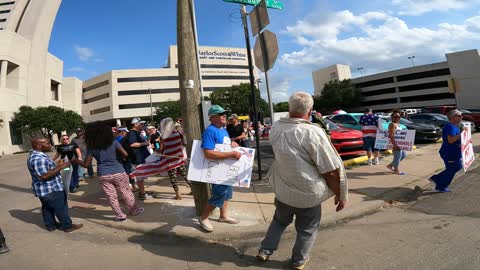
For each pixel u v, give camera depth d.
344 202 3.01
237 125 8.41
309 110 3.05
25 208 6.48
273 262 3.46
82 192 7.55
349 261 3.38
